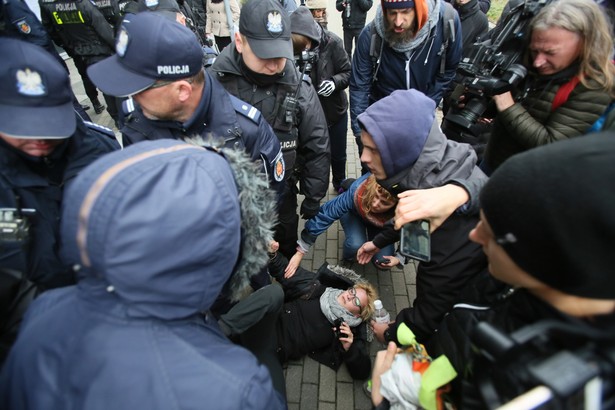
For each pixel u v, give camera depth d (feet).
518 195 1.90
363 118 4.26
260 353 4.96
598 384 1.52
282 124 6.54
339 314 6.93
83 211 1.99
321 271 7.82
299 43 7.97
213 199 2.16
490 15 28.71
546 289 2.06
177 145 2.43
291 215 7.85
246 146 5.44
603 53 4.91
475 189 3.84
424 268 4.27
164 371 2.06
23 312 3.28
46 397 2.10
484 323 2.04
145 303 2.09
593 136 1.87
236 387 2.15
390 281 9.11
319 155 7.31
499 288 3.01
